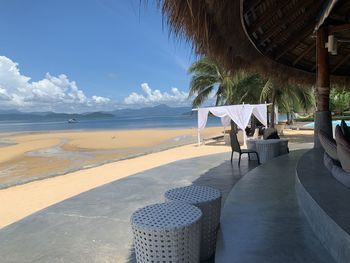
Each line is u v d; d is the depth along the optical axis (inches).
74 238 144.7
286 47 221.8
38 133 1722.4
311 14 194.7
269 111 815.7
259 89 762.2
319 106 203.2
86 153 674.8
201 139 812.0
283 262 84.2
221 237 103.0
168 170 296.2
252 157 332.8
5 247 138.2
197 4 118.3
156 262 87.7
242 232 106.1
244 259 87.2
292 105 845.8
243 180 185.0
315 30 202.2
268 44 210.4
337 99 1601.9
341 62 271.3
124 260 122.6
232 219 119.2
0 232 155.9
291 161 241.9
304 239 96.7
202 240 106.4
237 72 217.6
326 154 153.1
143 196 210.1
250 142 335.0
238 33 166.1
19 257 128.4
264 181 180.1
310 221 106.9
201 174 270.2
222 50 173.5
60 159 590.6
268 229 107.0
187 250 88.3
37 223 166.1
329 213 87.1
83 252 130.4
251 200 143.3
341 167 123.8
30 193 280.2
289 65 257.4
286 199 141.6
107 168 401.7
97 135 1311.5
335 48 191.6
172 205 102.3
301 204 124.7
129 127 2176.4
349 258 73.0
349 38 199.3
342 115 1689.2
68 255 128.3
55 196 265.6
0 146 946.1
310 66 274.8
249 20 164.6
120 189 231.3
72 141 1033.5
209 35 144.9
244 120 582.2
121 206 190.2
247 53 200.7
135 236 91.2
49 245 138.4
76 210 185.3
